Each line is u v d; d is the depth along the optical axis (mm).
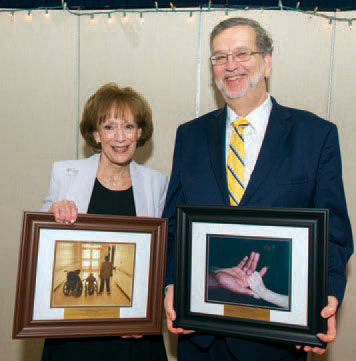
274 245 1175
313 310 1124
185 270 1259
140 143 1659
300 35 2107
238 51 1342
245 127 1391
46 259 1288
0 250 2303
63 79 2246
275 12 2113
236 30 1357
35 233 1272
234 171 1343
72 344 1415
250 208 1177
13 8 2471
